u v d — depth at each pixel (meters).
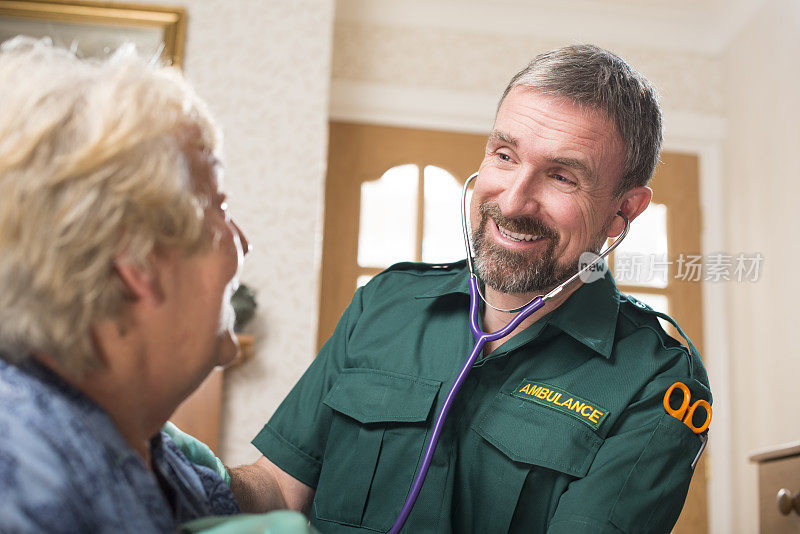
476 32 3.59
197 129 0.67
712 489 3.37
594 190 1.07
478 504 1.06
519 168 1.06
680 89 3.67
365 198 3.44
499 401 1.09
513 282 1.07
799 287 2.92
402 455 1.08
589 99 1.05
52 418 0.54
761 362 3.17
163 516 0.58
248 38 3.00
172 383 0.65
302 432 1.18
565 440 1.04
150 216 0.60
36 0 2.93
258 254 2.84
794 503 1.60
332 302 3.34
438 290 1.20
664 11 3.62
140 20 2.95
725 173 3.62
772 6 3.24
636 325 1.16
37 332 0.57
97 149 0.57
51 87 0.59
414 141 3.49
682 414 1.07
